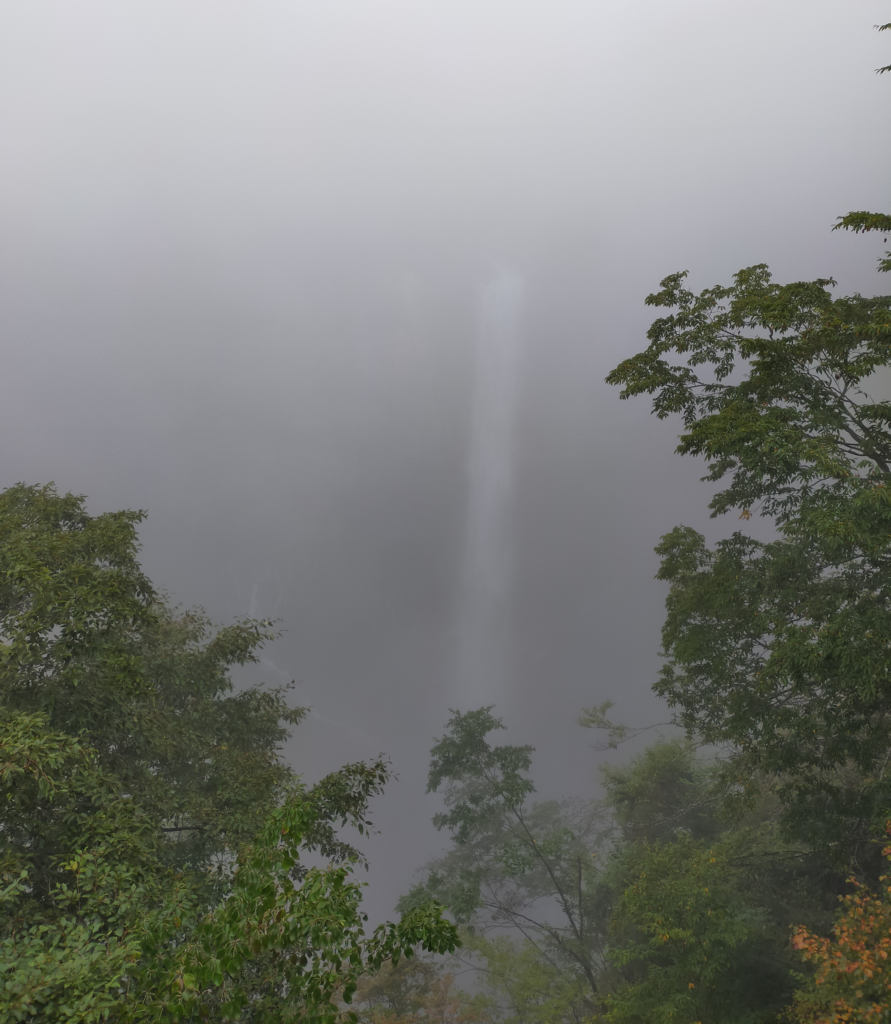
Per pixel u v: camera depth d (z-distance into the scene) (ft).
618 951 57.88
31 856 35.60
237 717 64.13
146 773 45.21
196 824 47.78
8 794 32.37
